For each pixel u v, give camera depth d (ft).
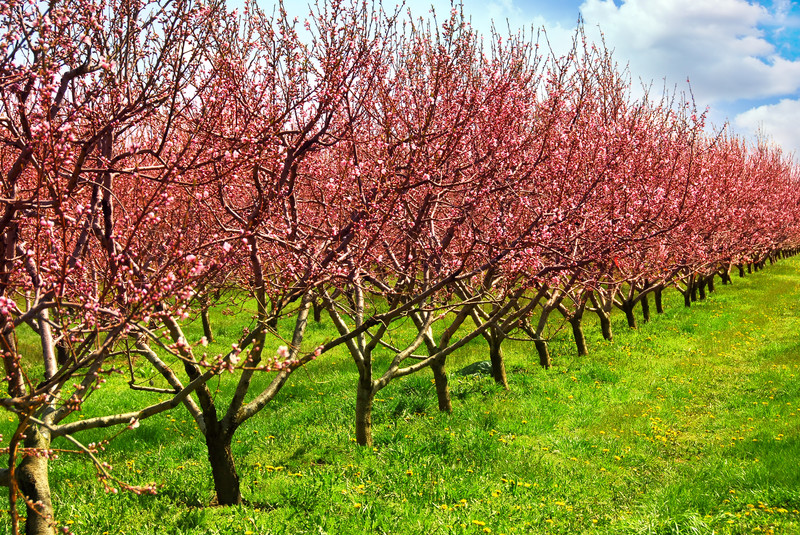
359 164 22.13
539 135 29.45
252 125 19.04
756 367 48.47
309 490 25.13
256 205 20.22
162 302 13.14
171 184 15.05
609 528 22.54
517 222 30.19
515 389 44.86
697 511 23.72
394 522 22.40
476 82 27.40
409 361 56.54
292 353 26.22
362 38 21.93
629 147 35.96
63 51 14.49
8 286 14.01
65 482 28.22
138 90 18.84
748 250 87.35
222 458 24.47
